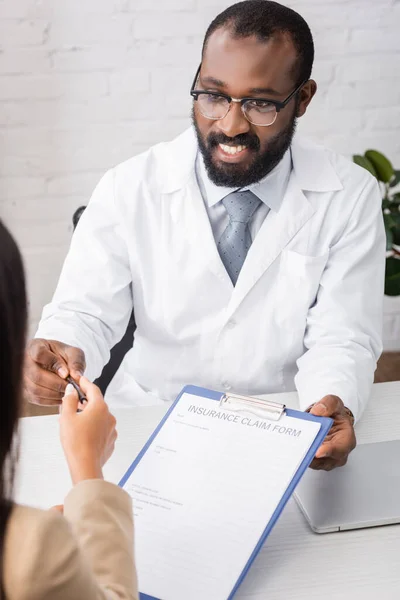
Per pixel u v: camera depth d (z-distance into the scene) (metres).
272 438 1.06
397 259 2.14
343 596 0.92
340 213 1.52
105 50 2.34
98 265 1.51
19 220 2.48
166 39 2.35
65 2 2.28
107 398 1.60
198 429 1.09
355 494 1.09
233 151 1.42
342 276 1.50
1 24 2.28
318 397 1.29
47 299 2.58
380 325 1.52
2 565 0.65
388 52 2.44
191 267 1.51
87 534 0.78
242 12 1.38
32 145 2.41
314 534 1.03
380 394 1.39
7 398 0.63
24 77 2.34
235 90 1.37
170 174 1.53
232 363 1.53
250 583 0.94
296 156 1.55
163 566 0.93
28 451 1.18
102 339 1.48
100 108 2.40
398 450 1.20
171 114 2.44
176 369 1.57
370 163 2.15
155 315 1.54
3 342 0.61
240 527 0.96
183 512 0.99
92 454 0.88
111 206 1.54
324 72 2.44
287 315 1.50
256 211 1.52
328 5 2.37
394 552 0.99
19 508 0.68
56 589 0.65
